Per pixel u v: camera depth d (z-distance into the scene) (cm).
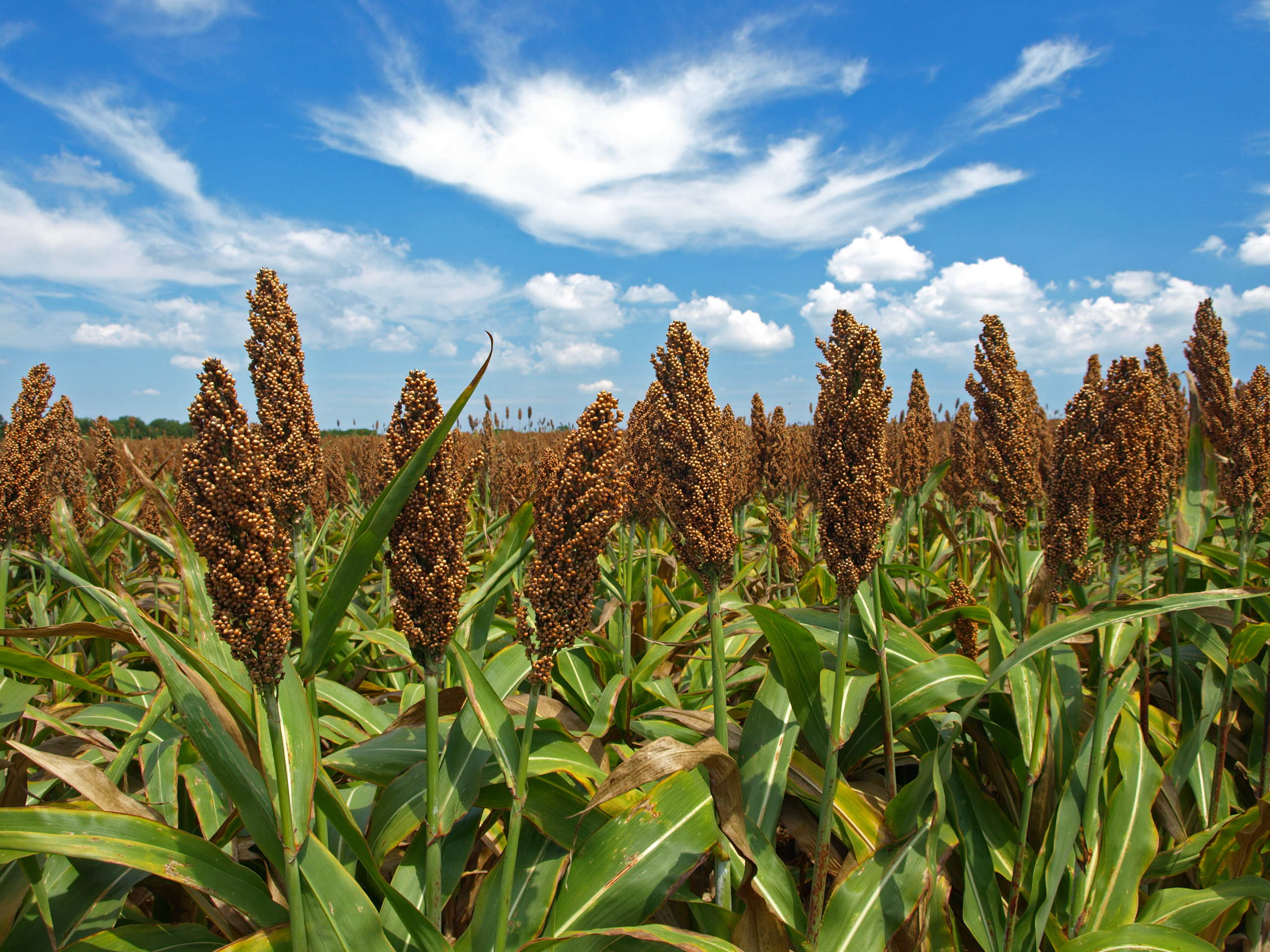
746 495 705
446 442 232
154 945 247
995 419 370
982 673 355
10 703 371
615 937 254
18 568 733
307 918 232
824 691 344
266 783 211
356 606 602
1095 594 571
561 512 224
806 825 338
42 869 280
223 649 285
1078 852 348
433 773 242
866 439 273
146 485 268
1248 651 360
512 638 553
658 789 297
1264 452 397
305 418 301
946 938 292
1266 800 304
